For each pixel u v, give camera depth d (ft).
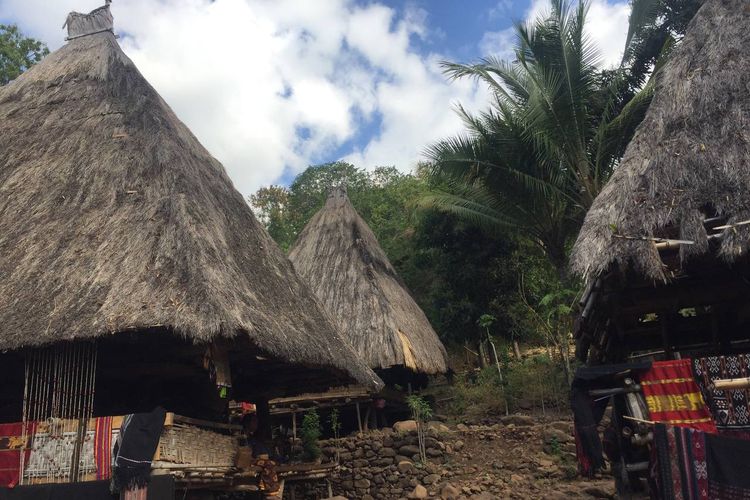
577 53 53.67
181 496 28.32
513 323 59.41
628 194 25.16
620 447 23.11
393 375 57.36
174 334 24.40
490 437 44.55
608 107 55.01
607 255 23.49
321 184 116.16
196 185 32.22
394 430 46.62
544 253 62.39
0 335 25.16
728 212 22.82
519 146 55.06
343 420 54.75
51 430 24.50
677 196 24.03
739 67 27.14
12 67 67.77
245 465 30.22
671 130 26.76
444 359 56.85
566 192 55.31
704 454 19.94
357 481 43.86
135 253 27.45
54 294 26.50
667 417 21.81
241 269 30.42
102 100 37.32
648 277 23.32
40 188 32.78
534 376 51.65
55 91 39.32
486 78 57.77
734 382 20.04
